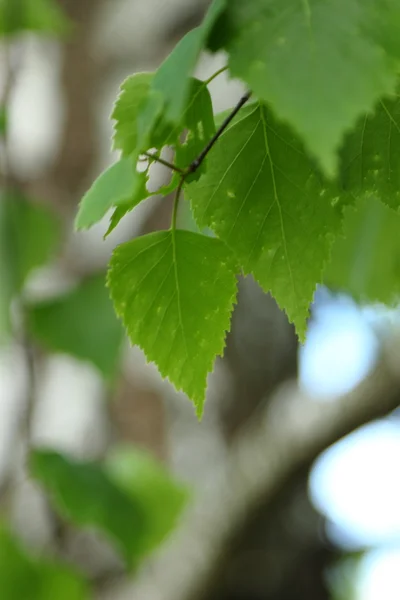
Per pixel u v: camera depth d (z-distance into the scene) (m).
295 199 0.63
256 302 1.48
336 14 0.58
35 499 1.30
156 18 1.55
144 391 1.44
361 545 1.50
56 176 1.52
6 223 1.10
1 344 1.06
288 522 1.41
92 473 1.14
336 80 0.58
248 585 1.38
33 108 1.54
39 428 1.38
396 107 0.62
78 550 1.31
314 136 0.57
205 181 0.63
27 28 1.13
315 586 1.42
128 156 0.60
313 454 1.20
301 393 1.25
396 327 1.11
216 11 0.59
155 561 1.30
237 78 0.58
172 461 1.42
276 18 0.58
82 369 1.42
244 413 1.44
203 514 1.26
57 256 1.40
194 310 0.64
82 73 1.57
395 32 0.58
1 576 1.11
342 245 0.85
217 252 0.64
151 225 1.42
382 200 0.63
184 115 0.61
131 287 0.64
